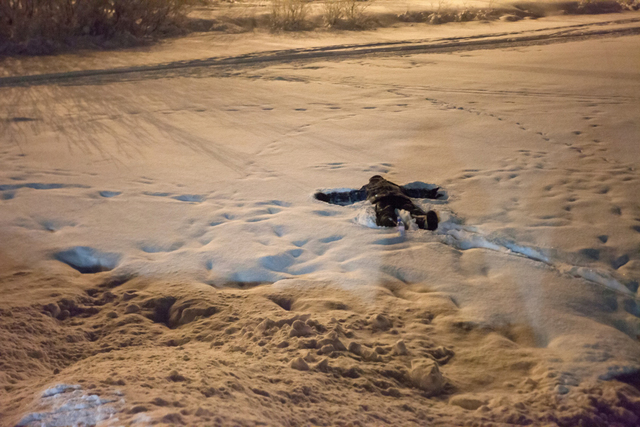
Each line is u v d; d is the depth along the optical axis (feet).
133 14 56.29
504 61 50.42
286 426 8.03
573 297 13.91
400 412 9.21
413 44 59.88
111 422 7.04
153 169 23.40
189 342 11.93
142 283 14.58
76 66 44.39
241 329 12.21
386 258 15.90
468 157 25.00
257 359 10.76
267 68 46.09
